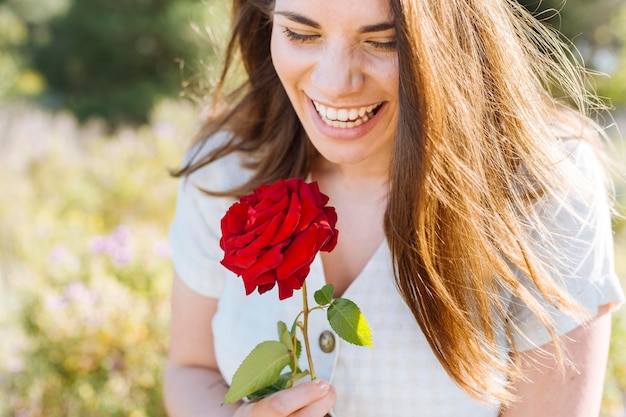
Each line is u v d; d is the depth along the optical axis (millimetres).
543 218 1252
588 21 8492
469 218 1181
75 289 2945
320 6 1105
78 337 2871
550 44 1356
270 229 990
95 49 11398
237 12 1479
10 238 4363
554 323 1236
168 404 1543
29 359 2891
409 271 1225
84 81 11500
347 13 1101
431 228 1190
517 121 1225
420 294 1222
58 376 2885
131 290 3074
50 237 3938
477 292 1214
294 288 1006
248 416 1155
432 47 1099
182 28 10961
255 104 1496
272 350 1100
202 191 1481
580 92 1353
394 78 1147
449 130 1148
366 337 1085
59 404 2857
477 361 1220
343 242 1371
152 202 5148
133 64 11367
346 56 1132
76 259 3227
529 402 1275
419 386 1291
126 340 2859
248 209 1047
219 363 1468
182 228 1519
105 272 3146
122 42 11234
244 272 996
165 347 2885
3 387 2914
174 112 6418
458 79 1150
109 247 3193
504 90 1213
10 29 11438
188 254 1501
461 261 1202
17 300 3170
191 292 1508
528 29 1335
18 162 5828
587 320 1242
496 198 1214
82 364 2865
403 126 1145
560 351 1221
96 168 5469
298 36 1159
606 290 1247
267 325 1385
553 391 1258
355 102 1165
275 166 1445
